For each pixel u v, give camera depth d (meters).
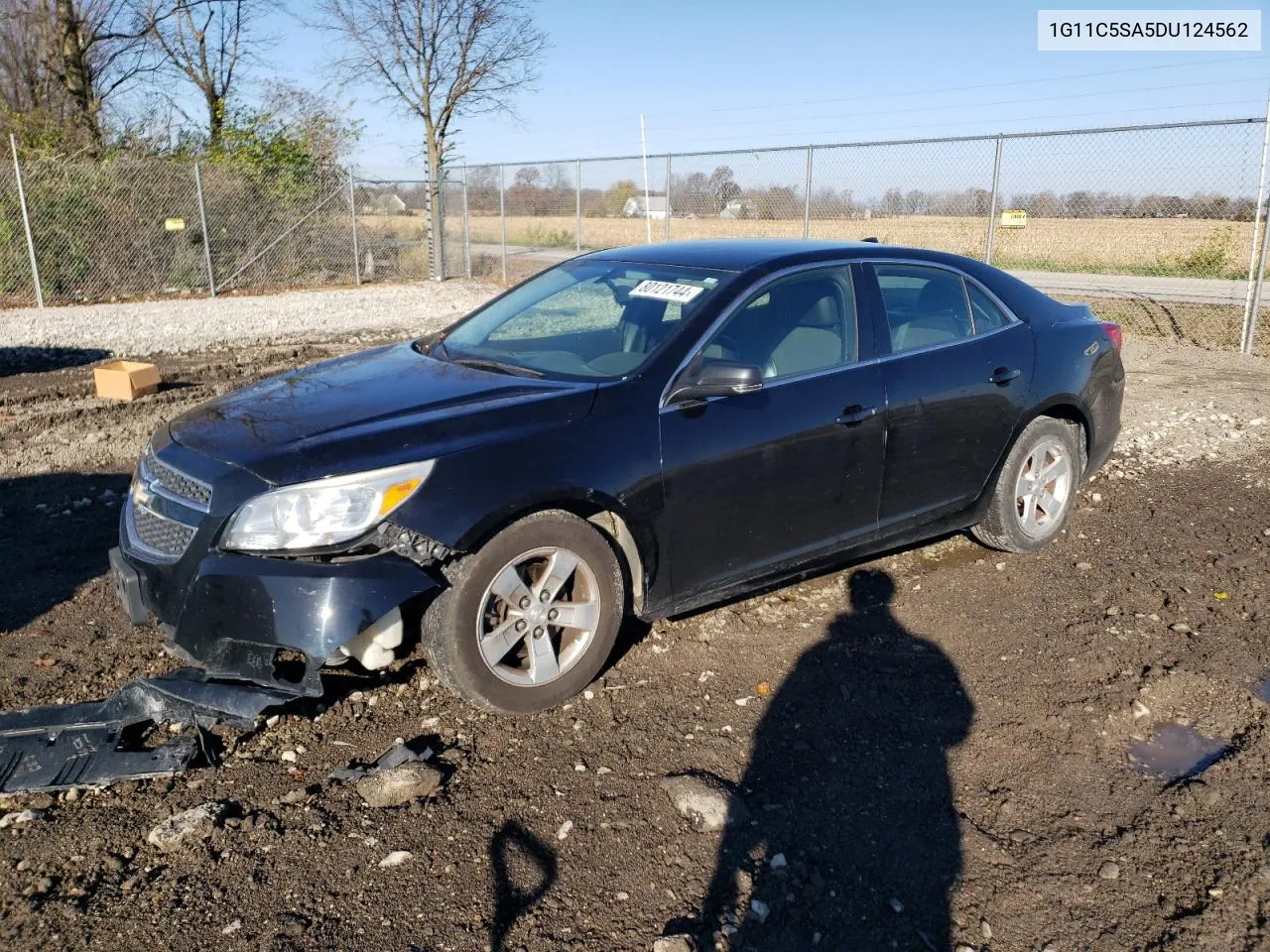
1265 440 7.30
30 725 3.31
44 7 21.38
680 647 4.01
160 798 3.02
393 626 3.26
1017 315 4.84
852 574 4.77
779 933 2.52
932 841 2.88
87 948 2.42
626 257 4.62
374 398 3.63
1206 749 3.38
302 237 19.89
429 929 2.50
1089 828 2.94
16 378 9.70
